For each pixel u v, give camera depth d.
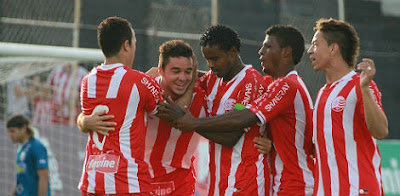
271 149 17.59
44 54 28.64
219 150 17.34
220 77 17.25
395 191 34.19
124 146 16.00
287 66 17.69
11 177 30.28
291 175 17.20
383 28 40.44
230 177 17.16
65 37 36.78
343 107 15.55
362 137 15.52
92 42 37.09
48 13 37.03
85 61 30.14
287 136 17.23
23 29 36.38
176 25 38.06
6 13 36.25
